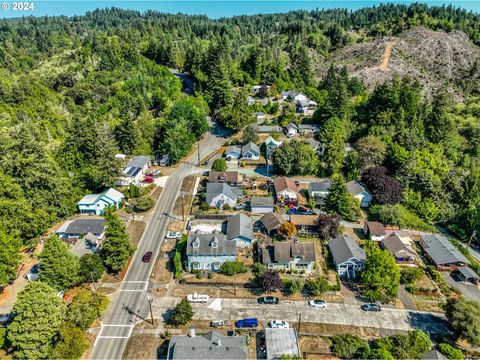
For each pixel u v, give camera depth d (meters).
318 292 58.53
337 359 48.25
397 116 110.50
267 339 49.38
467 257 73.06
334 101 118.00
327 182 89.06
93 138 96.12
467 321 49.84
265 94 148.75
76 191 83.25
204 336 47.97
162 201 86.19
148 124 114.94
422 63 190.25
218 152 111.56
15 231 64.94
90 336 51.06
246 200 85.88
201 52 167.25
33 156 73.81
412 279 62.62
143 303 57.06
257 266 63.22
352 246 66.69
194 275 63.16
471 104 139.62
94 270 59.66
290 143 98.19
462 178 95.75
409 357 46.88
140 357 48.06
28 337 44.53
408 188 92.12
